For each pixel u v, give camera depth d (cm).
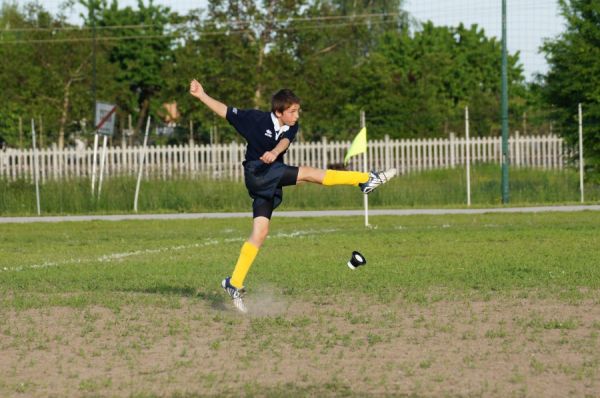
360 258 2509
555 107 9062
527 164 9144
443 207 7706
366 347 2073
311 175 2527
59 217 7412
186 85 12400
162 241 5109
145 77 14425
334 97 12719
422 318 2398
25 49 13525
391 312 2497
